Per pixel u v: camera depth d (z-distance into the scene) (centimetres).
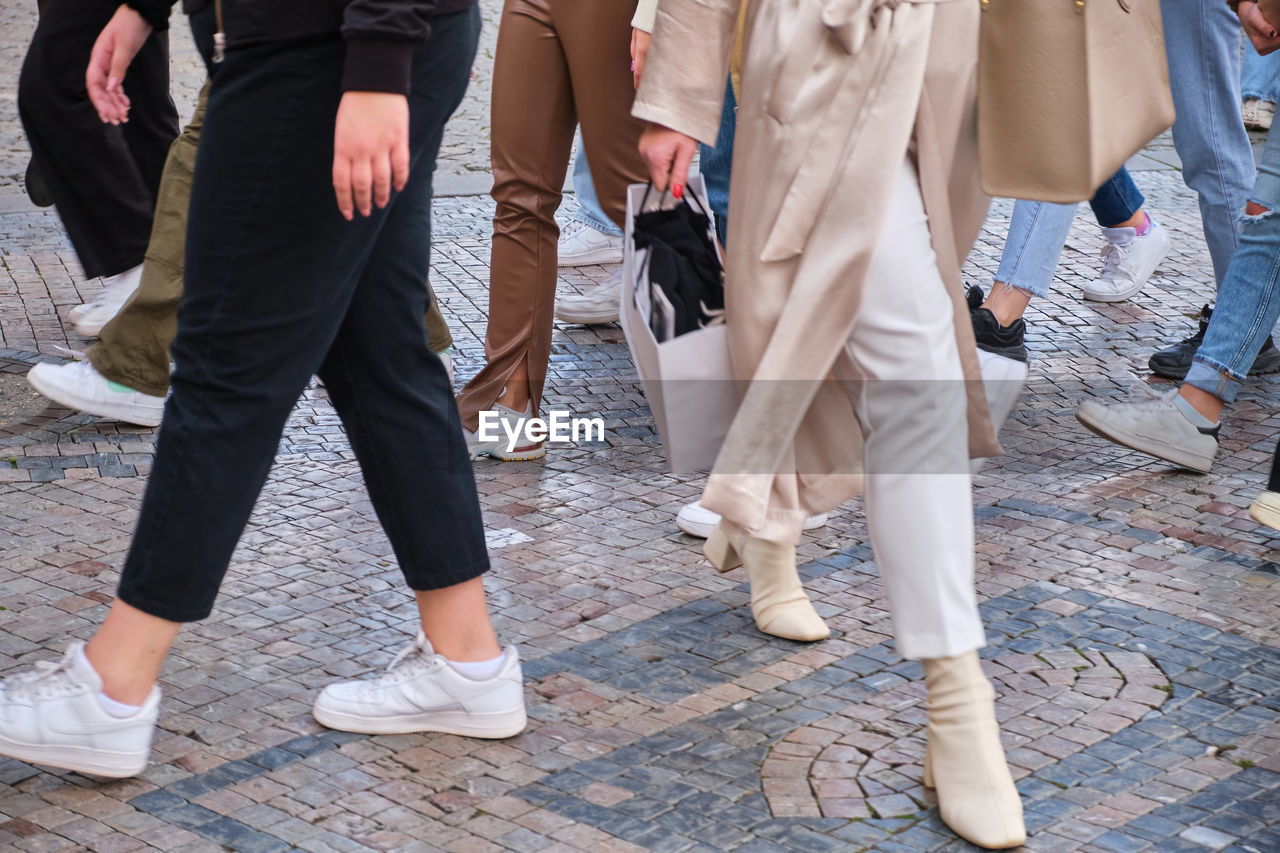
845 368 236
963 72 237
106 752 246
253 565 338
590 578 336
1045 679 286
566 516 371
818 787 251
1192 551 348
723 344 257
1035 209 472
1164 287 571
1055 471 398
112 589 321
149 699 250
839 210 230
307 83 222
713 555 322
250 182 226
